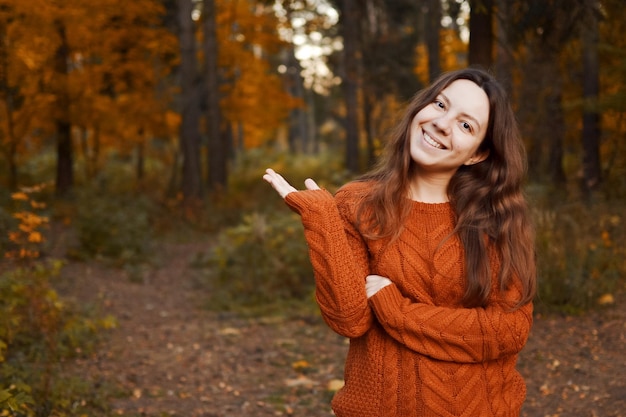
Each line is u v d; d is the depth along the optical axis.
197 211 14.01
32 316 4.81
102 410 4.00
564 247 6.17
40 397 3.77
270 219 9.04
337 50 25.41
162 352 5.50
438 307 1.86
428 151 1.91
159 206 14.08
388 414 1.90
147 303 7.46
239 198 15.98
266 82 20.25
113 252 9.68
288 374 4.98
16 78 12.25
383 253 1.94
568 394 4.14
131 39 14.66
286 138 47.72
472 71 1.98
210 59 17.58
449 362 1.87
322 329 6.27
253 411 4.18
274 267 7.63
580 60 11.16
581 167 11.02
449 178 1.99
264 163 25.27
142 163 18.97
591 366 4.54
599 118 10.79
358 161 20.95
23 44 11.46
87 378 4.54
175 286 8.51
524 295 1.91
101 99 14.50
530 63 9.88
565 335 5.19
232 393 4.55
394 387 1.89
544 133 10.96
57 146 15.30
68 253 9.40
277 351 5.56
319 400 4.39
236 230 8.05
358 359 1.99
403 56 19.92
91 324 5.23
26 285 4.80
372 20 21.16
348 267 1.88
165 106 16.34
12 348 4.63
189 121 15.62
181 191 15.79
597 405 3.92
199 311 7.14
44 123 14.16
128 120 16.11
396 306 1.86
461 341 1.83
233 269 7.88
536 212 6.31
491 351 1.85
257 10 20.16
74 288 7.68
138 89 15.92
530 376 4.50
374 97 20.23
